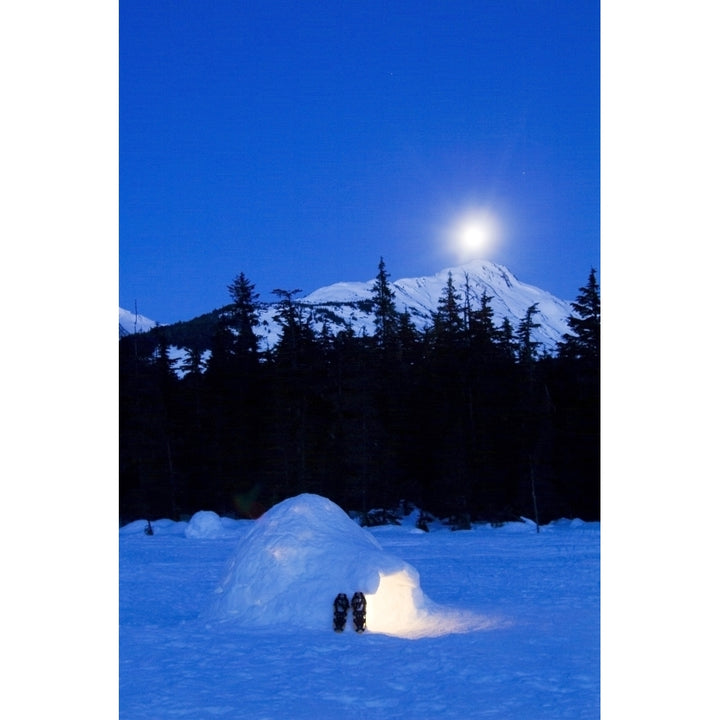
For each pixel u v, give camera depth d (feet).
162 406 169.48
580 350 164.76
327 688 34.65
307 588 50.11
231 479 165.68
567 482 154.92
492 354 167.73
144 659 40.63
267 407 166.61
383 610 49.24
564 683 34.53
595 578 73.46
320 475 159.12
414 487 158.81
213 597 53.78
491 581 71.87
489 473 153.99
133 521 164.04
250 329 188.03
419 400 162.40
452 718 29.89
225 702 32.76
